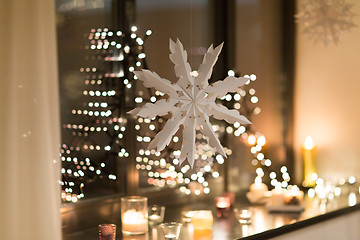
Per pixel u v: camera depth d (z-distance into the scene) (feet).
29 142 5.81
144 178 8.61
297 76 10.80
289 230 8.20
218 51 6.39
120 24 8.02
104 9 7.94
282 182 10.55
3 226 5.71
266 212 8.91
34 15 5.78
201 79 6.41
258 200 9.43
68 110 7.50
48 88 5.92
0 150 5.67
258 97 10.30
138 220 7.43
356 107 10.36
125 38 7.99
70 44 7.53
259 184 9.52
